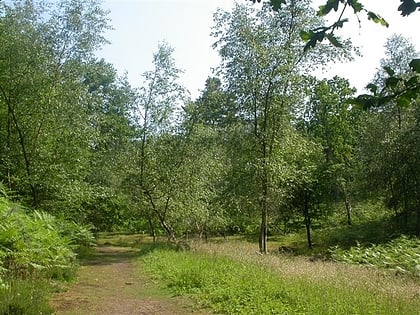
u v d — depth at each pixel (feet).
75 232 59.93
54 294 31.04
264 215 65.82
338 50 61.72
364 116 100.07
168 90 76.07
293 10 62.85
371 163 89.40
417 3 10.40
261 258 45.88
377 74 86.63
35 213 45.60
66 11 60.08
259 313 24.91
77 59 61.00
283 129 64.69
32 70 57.47
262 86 63.00
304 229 113.80
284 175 62.95
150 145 76.95
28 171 58.44
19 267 32.17
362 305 24.52
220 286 31.99
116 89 93.15
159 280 38.60
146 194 78.33
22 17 57.98
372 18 11.41
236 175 66.28
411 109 83.30
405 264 47.16
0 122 60.44
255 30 63.36
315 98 137.18
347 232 92.84
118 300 30.55
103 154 78.33
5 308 22.90
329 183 94.68
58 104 58.34
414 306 25.17
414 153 81.76
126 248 81.76
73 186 61.21
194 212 76.74
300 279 31.86
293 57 60.95
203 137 74.84
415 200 88.38
